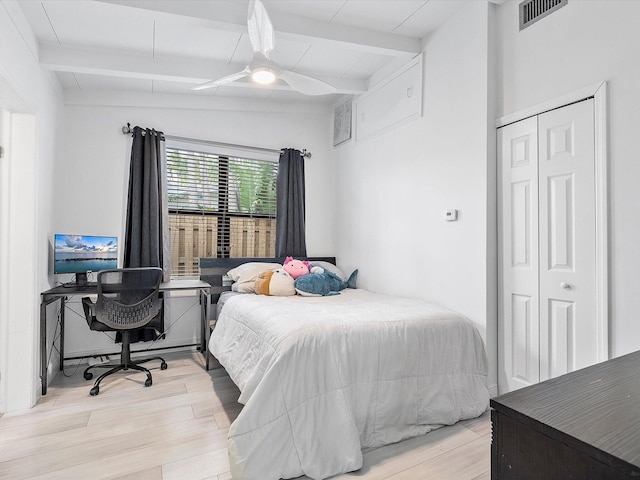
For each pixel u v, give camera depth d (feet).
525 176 7.75
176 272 12.61
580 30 6.79
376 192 12.18
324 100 14.35
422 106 10.16
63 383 9.45
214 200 13.26
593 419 2.08
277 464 5.52
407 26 9.53
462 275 8.84
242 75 8.00
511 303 8.04
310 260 14.28
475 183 8.52
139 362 10.57
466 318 8.15
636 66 6.00
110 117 11.69
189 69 10.28
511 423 2.20
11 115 8.13
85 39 8.90
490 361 8.21
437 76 9.64
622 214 6.17
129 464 5.91
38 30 8.34
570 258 6.92
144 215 11.49
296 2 8.36
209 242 13.16
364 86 12.65
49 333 9.64
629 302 6.06
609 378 2.78
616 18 6.26
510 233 8.07
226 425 7.22
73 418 7.48
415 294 10.38
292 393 5.85
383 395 6.63
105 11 7.39
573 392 2.49
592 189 6.57
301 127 14.64
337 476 5.63
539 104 7.43
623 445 1.80
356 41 9.44
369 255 12.55
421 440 6.67
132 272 9.36
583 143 6.71
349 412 5.99
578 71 6.82
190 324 12.68
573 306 6.87
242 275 11.65
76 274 10.32
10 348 7.86
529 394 2.44
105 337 11.51
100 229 11.46
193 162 12.94
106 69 9.53
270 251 14.25
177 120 12.59
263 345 6.75
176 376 9.97
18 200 8.08
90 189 11.37
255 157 13.85
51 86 9.79
